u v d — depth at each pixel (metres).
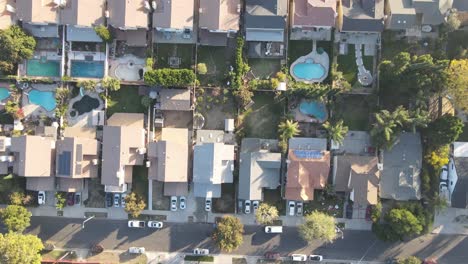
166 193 71.75
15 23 70.50
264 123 72.81
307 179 69.88
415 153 70.81
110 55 72.44
